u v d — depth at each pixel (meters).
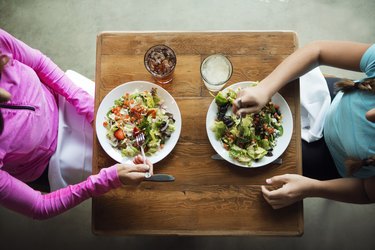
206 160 1.19
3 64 1.00
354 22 2.11
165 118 1.19
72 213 1.91
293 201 1.15
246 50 1.26
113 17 2.14
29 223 1.90
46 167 1.31
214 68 1.18
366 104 1.11
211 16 2.12
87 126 1.34
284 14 2.12
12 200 1.10
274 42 1.26
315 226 1.89
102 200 1.18
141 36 1.26
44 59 1.27
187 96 1.23
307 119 1.39
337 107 1.24
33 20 2.15
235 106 1.15
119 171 1.12
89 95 1.33
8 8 2.16
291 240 1.87
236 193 1.18
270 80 1.17
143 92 1.21
